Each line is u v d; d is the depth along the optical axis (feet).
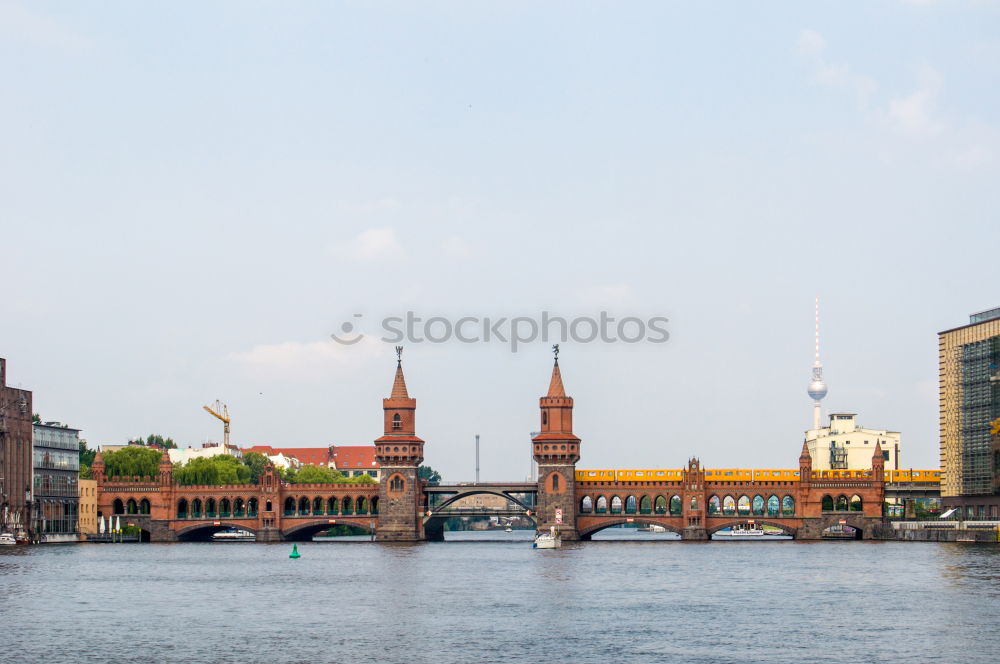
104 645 378.73
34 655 362.53
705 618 431.02
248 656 360.48
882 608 451.94
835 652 362.12
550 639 387.14
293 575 617.62
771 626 410.72
